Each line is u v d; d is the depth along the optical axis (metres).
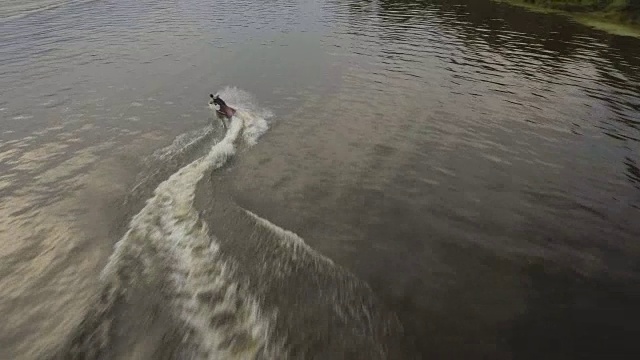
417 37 36.69
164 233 14.51
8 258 13.70
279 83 28.00
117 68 31.05
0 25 43.28
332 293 12.17
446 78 28.14
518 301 12.08
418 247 14.05
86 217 15.54
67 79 29.17
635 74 27.92
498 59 31.19
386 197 16.56
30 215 15.77
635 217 15.46
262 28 40.66
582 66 29.48
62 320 11.47
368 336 10.94
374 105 24.53
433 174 18.06
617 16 38.59
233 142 20.31
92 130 22.08
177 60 32.50
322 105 24.66
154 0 52.66
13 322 11.48
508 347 10.77
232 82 28.20
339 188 17.05
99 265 13.28
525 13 42.97
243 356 10.33
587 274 13.02
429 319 11.48
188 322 11.23
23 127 22.53
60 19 45.34
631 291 12.40
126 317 11.45
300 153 19.56
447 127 21.91
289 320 11.30
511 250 13.96
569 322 11.46
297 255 13.52
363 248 13.96
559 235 14.64
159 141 20.92
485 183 17.52
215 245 13.92
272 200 16.31
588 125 21.89
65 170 18.64
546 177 17.88
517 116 22.95
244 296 12.00
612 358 10.53
